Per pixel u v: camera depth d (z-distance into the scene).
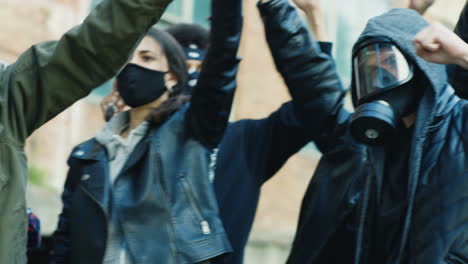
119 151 5.38
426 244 4.77
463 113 4.97
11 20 11.59
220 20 5.23
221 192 5.94
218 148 5.91
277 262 14.09
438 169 4.87
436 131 4.98
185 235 5.10
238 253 5.96
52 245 5.76
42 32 11.87
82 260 5.20
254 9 14.19
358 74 5.05
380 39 5.03
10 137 4.73
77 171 5.46
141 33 4.73
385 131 4.94
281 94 14.47
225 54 5.25
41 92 4.79
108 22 4.72
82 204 5.28
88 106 12.17
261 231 14.37
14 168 4.69
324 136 5.79
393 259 4.96
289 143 6.06
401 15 5.07
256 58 14.19
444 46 4.35
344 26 15.25
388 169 5.20
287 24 5.83
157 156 5.27
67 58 4.77
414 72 4.97
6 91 4.78
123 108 6.01
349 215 5.36
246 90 14.05
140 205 5.14
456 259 4.68
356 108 5.04
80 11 12.21
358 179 5.39
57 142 11.74
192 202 5.19
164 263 5.04
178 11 13.41
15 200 4.65
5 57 11.50
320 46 5.92
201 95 5.31
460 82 5.44
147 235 5.10
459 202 4.75
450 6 15.62
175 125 5.38
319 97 5.78
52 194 11.25
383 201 5.16
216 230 5.16
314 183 5.59
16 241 4.63
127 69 5.44
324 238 5.40
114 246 5.15
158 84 5.45
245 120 6.18
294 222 14.90
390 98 4.97
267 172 6.12
